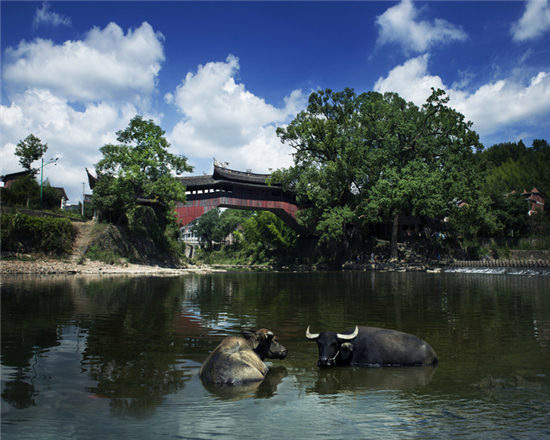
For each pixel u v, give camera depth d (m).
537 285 20.05
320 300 13.14
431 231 52.88
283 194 53.31
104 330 7.59
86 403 3.79
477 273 34.75
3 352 5.82
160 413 3.55
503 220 55.34
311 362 5.70
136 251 38.16
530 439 3.00
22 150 44.69
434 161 44.81
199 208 49.06
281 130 47.91
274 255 65.12
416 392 4.23
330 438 3.01
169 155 37.66
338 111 48.66
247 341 5.60
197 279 24.80
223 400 3.94
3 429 3.14
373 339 5.77
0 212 29.88
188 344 6.47
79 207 56.03
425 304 12.02
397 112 45.03
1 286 16.48
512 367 5.22
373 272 38.62
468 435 3.08
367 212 43.94
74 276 24.42
